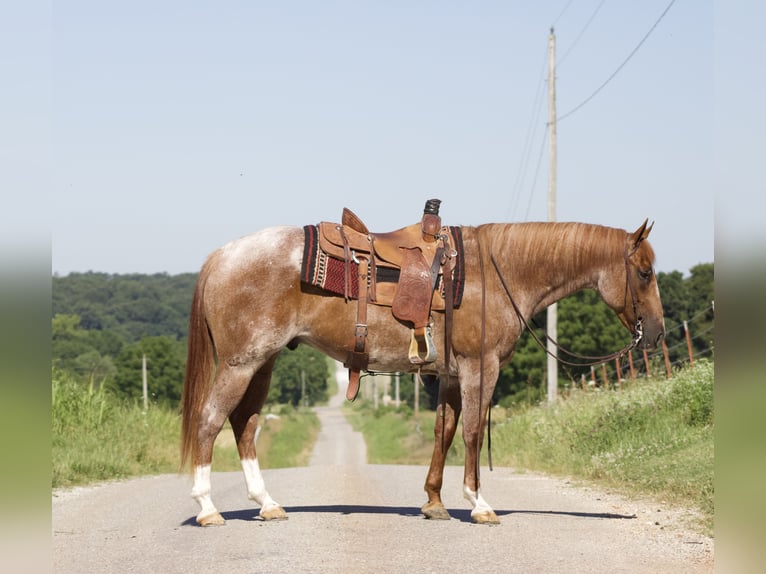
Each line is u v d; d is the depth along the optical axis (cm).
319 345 728
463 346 730
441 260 725
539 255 754
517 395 4819
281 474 1249
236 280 698
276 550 592
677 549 613
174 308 16250
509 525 716
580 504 875
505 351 750
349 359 726
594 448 1330
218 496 941
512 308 747
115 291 15850
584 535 670
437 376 794
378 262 716
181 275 18088
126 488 1042
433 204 746
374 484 1071
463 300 730
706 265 5069
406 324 714
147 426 1623
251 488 734
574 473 1220
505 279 751
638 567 551
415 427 6097
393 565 547
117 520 759
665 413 1352
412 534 663
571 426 1512
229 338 698
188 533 666
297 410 11769
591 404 1616
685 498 873
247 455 740
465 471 735
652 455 1144
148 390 7225
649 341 762
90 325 15212
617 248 759
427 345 703
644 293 764
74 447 1314
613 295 765
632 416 1391
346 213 730
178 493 975
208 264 718
